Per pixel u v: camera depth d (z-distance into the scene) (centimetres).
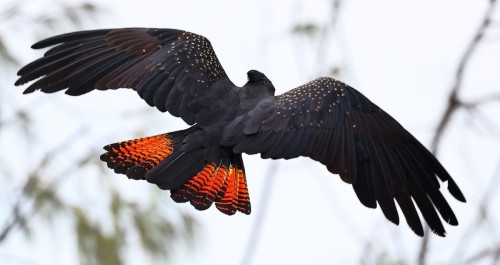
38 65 912
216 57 934
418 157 890
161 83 902
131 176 859
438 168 881
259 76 919
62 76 912
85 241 1405
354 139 888
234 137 869
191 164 863
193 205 852
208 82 905
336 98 895
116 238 1405
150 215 1422
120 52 921
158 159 866
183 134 879
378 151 891
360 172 886
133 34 930
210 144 872
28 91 908
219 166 866
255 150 862
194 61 914
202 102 892
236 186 864
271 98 897
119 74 912
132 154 866
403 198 888
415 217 884
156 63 912
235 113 889
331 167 873
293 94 895
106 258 1395
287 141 869
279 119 877
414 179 889
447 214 883
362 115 896
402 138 896
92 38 926
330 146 877
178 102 892
